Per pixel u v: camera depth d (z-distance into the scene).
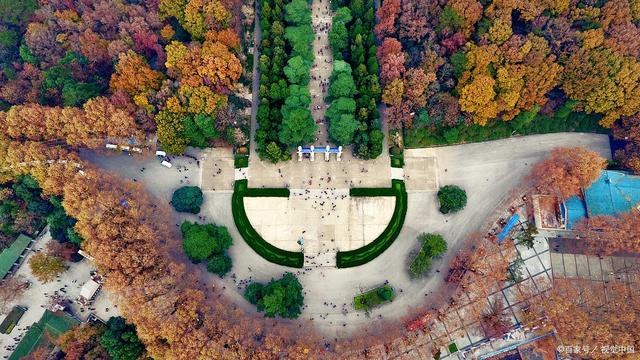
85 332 96.44
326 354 95.75
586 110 114.44
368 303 106.19
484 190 116.62
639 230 100.00
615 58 105.94
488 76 107.38
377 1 132.12
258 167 116.88
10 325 104.06
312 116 121.06
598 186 109.69
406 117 112.69
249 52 127.38
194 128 110.69
